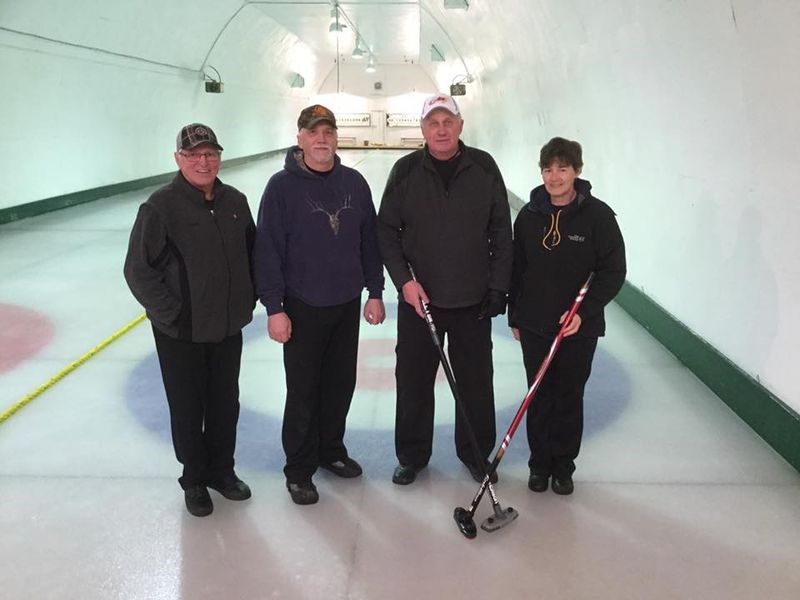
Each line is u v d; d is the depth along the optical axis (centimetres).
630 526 272
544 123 918
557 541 262
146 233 244
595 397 399
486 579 241
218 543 261
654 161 510
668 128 474
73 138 1109
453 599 231
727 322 394
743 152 371
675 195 473
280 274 271
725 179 394
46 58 984
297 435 283
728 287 393
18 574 243
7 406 381
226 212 260
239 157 2117
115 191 1272
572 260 266
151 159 1443
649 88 495
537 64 867
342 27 1691
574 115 732
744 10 340
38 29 938
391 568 246
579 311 264
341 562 250
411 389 297
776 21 318
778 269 338
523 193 1109
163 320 251
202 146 243
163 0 1185
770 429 340
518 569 246
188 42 1473
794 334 322
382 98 2956
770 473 315
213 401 278
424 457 308
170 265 251
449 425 362
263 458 328
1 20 857
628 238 582
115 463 321
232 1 1444
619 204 603
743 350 374
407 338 293
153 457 327
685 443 343
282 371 439
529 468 314
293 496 288
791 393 326
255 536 265
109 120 1229
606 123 616
